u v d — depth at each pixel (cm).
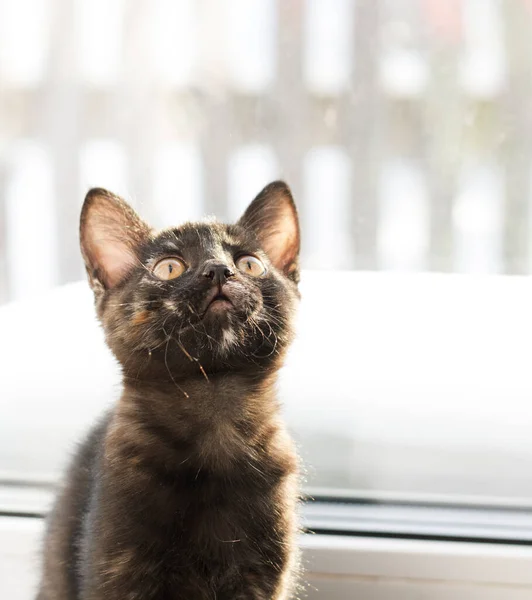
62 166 60
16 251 60
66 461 55
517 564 53
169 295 50
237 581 49
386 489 58
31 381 61
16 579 56
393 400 59
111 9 59
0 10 59
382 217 59
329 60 58
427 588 53
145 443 49
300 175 59
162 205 59
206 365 50
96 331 61
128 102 59
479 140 58
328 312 60
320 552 53
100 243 52
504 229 59
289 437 52
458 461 58
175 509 48
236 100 59
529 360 59
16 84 59
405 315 60
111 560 47
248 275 51
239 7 58
